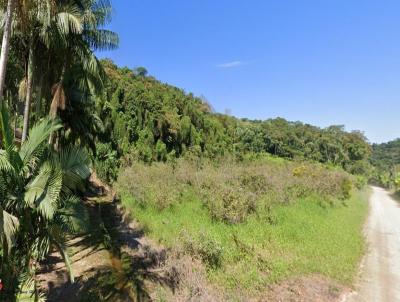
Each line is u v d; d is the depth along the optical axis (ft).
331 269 32.19
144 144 108.47
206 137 148.25
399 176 140.97
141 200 53.67
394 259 37.70
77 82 49.14
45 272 28.63
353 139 243.60
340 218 56.13
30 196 20.71
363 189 137.90
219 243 32.96
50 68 40.86
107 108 102.27
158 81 189.98
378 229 53.72
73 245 36.47
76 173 24.09
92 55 39.93
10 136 21.45
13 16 25.96
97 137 92.89
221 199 48.60
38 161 22.49
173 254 32.63
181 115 143.43
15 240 21.17
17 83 50.14
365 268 34.06
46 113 47.47
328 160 214.90
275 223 45.50
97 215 50.70
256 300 25.81
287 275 30.17
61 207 23.56
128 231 42.22
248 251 34.30
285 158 196.65
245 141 191.21
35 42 36.29
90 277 28.53
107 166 85.30
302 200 62.49
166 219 45.70
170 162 102.68
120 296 25.45
